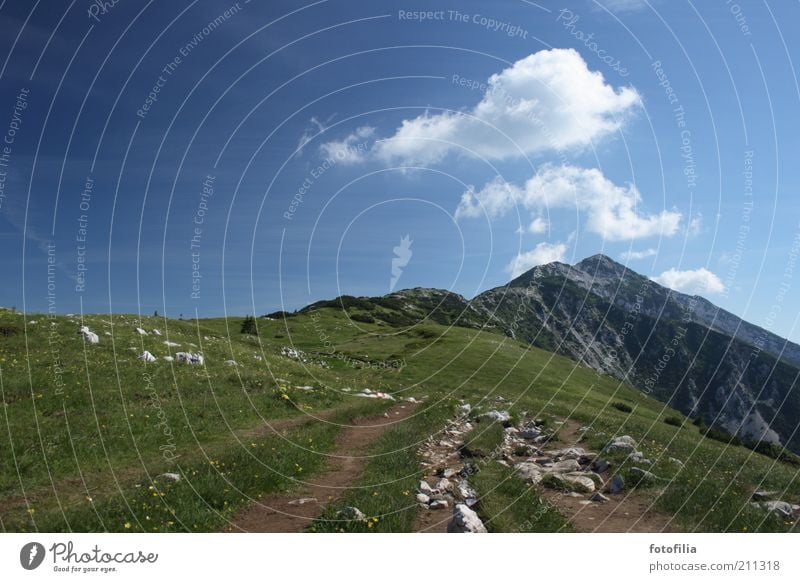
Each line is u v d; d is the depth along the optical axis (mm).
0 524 10609
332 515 10625
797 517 10953
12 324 27188
